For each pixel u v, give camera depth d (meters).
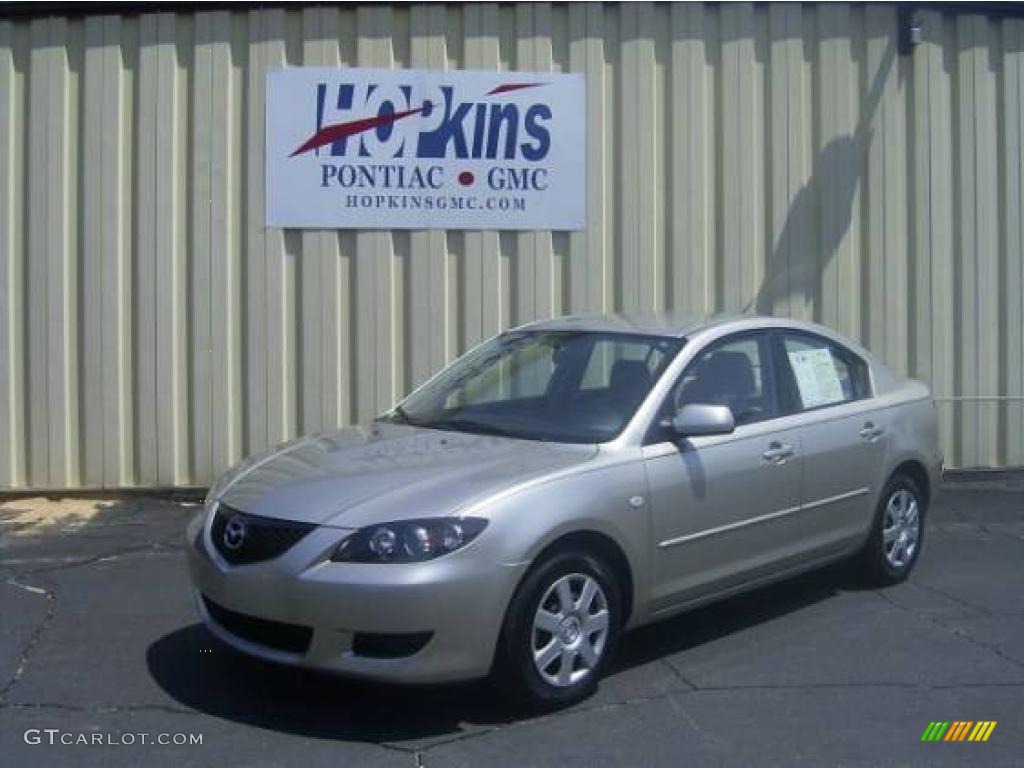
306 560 5.12
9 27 9.80
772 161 10.29
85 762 4.95
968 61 10.57
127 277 9.86
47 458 9.86
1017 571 7.97
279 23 9.80
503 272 10.06
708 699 5.67
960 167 10.60
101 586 7.51
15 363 9.87
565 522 5.36
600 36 10.07
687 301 10.21
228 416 9.86
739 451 6.29
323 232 9.88
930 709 5.57
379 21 9.87
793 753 5.06
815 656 6.29
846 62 10.34
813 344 7.17
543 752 5.05
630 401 6.07
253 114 9.82
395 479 5.42
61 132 9.81
